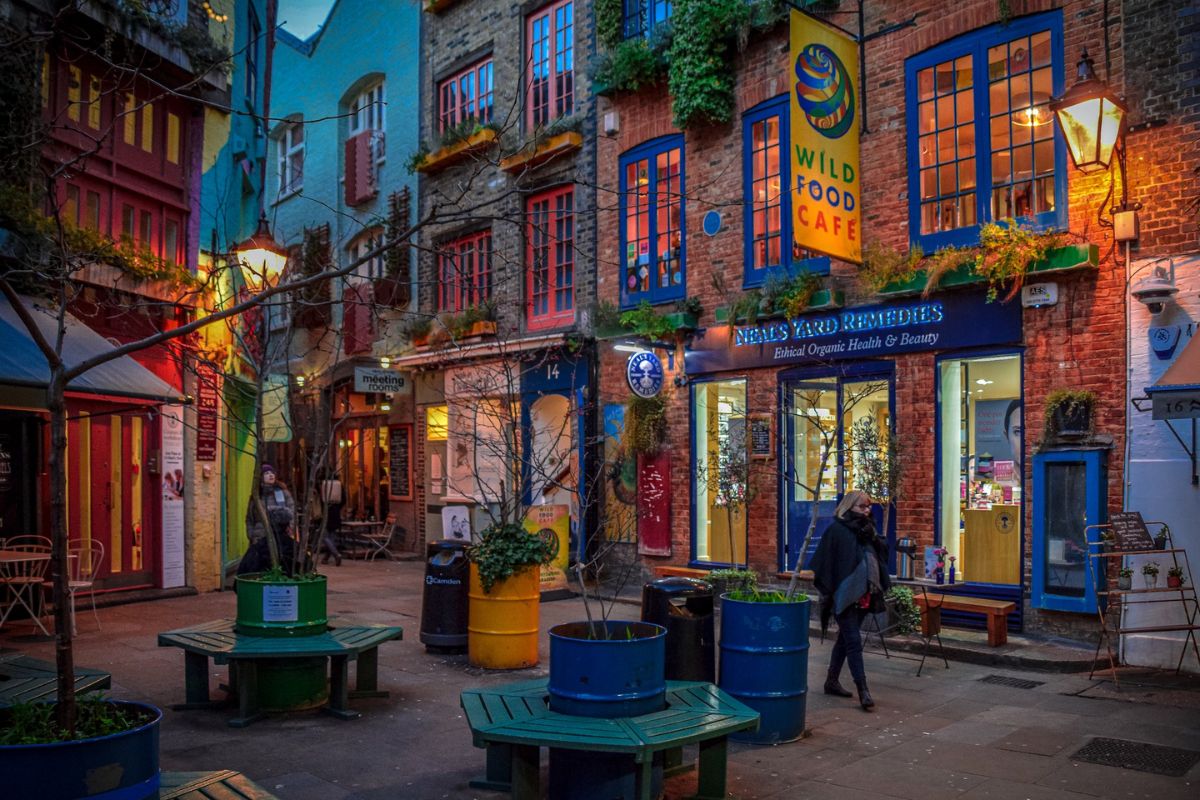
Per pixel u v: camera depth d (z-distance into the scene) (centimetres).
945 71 1083
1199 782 571
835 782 573
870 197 1138
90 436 1233
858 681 745
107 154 1238
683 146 1372
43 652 919
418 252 1880
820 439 1216
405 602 1277
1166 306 890
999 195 1038
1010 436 1052
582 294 1520
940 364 1073
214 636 716
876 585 754
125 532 1283
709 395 1339
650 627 557
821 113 1072
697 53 1292
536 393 1584
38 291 1080
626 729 482
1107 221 937
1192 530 866
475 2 1777
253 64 1642
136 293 1231
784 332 1209
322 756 611
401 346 1880
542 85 1631
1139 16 923
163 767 582
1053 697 781
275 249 1085
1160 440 888
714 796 538
